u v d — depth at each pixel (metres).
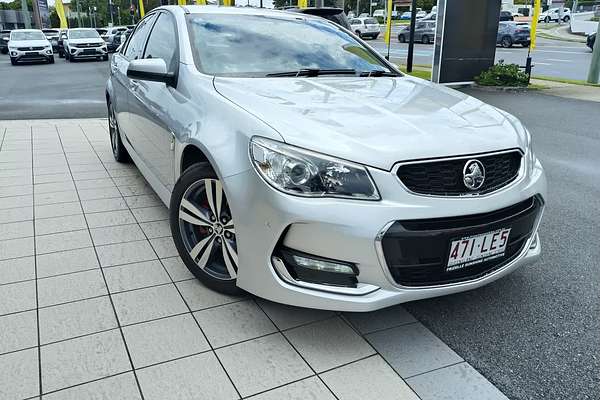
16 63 21.83
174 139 3.12
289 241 2.34
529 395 2.25
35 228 3.80
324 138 2.36
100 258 3.34
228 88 2.97
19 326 2.59
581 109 10.34
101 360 2.35
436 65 13.62
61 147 6.33
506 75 13.48
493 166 2.53
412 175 2.32
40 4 59.31
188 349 2.45
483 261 2.50
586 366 2.45
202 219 2.85
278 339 2.55
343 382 2.27
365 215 2.23
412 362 2.43
